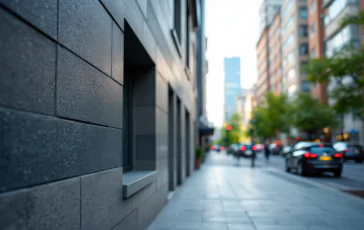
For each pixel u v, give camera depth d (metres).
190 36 18.56
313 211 8.16
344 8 40.75
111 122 4.36
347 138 46.94
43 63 2.66
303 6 68.88
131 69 7.75
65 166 3.00
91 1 3.71
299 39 68.38
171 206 8.70
